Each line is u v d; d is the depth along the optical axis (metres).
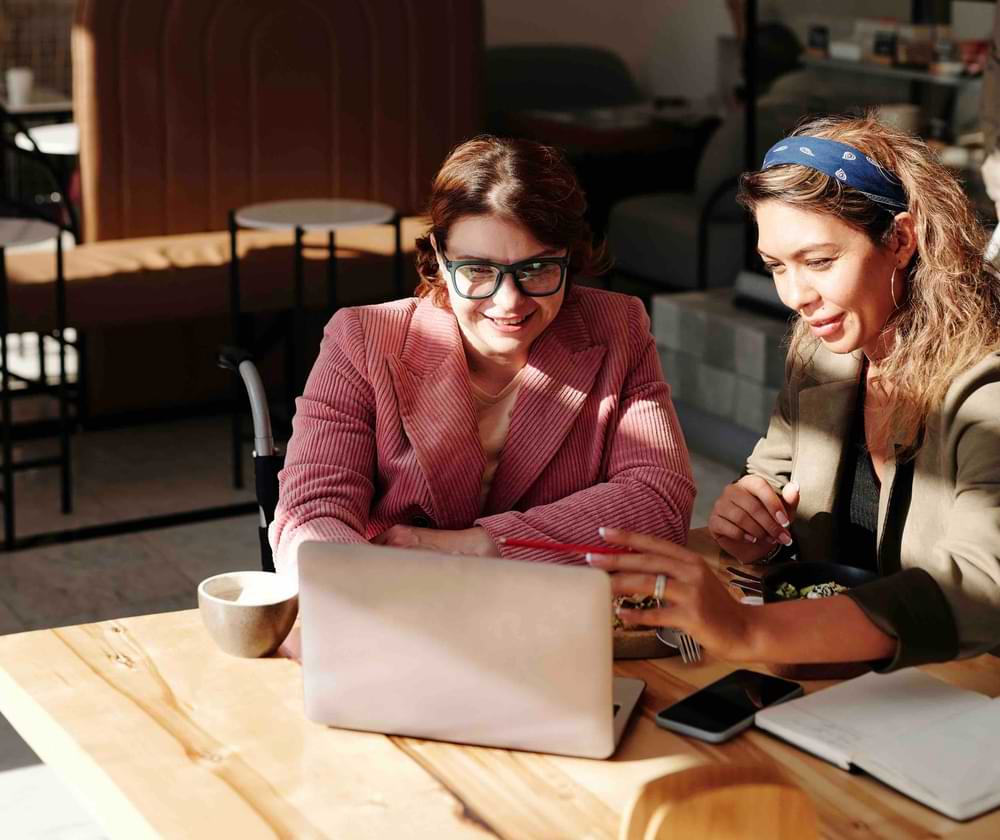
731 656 1.42
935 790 1.28
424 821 1.28
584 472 1.97
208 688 1.53
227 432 4.97
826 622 1.44
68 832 2.61
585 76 7.94
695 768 0.98
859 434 1.90
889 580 1.48
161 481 4.49
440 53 5.42
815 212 1.61
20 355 5.64
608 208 6.78
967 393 1.64
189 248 4.77
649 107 7.31
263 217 4.36
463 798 1.31
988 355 1.64
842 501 1.92
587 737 1.36
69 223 5.31
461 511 1.93
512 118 7.09
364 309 1.96
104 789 1.36
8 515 3.94
